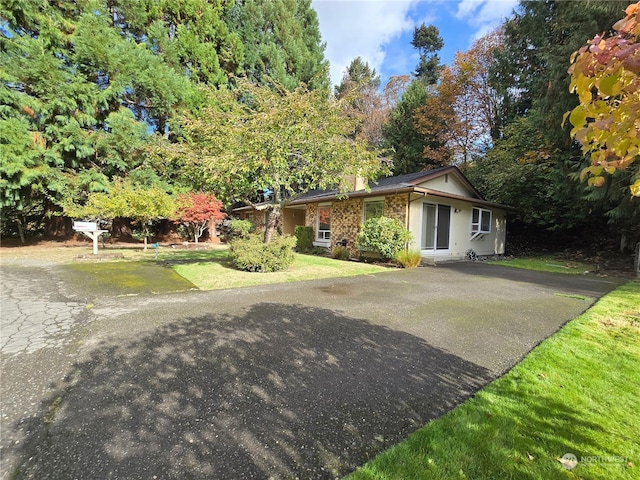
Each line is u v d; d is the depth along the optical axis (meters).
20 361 2.68
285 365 2.66
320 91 7.80
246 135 6.83
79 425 1.86
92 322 3.70
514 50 16.36
